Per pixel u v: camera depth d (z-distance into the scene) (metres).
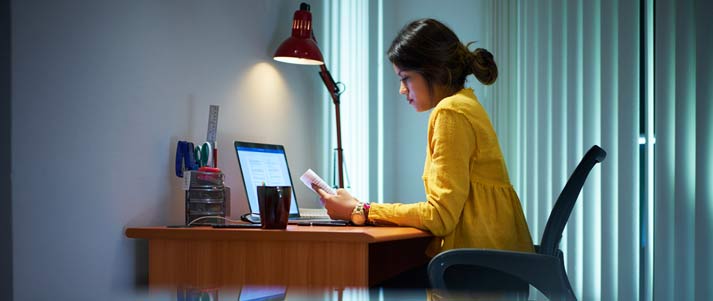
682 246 2.52
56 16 1.59
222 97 2.32
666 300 2.57
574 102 2.88
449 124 1.71
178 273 1.71
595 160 1.50
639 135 2.71
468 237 1.70
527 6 3.04
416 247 2.17
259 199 1.67
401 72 1.93
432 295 0.78
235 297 0.52
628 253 2.71
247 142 2.27
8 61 1.47
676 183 2.52
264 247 1.63
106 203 1.76
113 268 1.78
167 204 2.03
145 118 1.92
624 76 2.72
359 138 3.25
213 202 1.94
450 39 1.88
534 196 2.99
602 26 2.79
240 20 2.44
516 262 1.45
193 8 2.16
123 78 1.83
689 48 2.51
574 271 2.86
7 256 1.47
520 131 3.05
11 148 1.47
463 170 1.69
